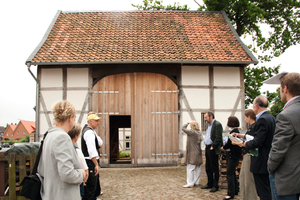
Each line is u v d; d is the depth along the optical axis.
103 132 8.80
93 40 9.76
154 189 5.80
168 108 8.96
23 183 2.40
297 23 12.88
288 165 2.68
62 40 9.76
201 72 9.12
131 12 11.73
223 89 9.11
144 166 8.75
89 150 4.34
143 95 8.95
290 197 2.68
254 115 4.23
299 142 2.66
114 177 7.18
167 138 8.88
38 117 8.82
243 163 4.32
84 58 8.72
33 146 5.01
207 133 5.79
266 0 12.59
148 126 8.88
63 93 8.90
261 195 3.60
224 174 5.77
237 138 4.06
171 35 10.19
